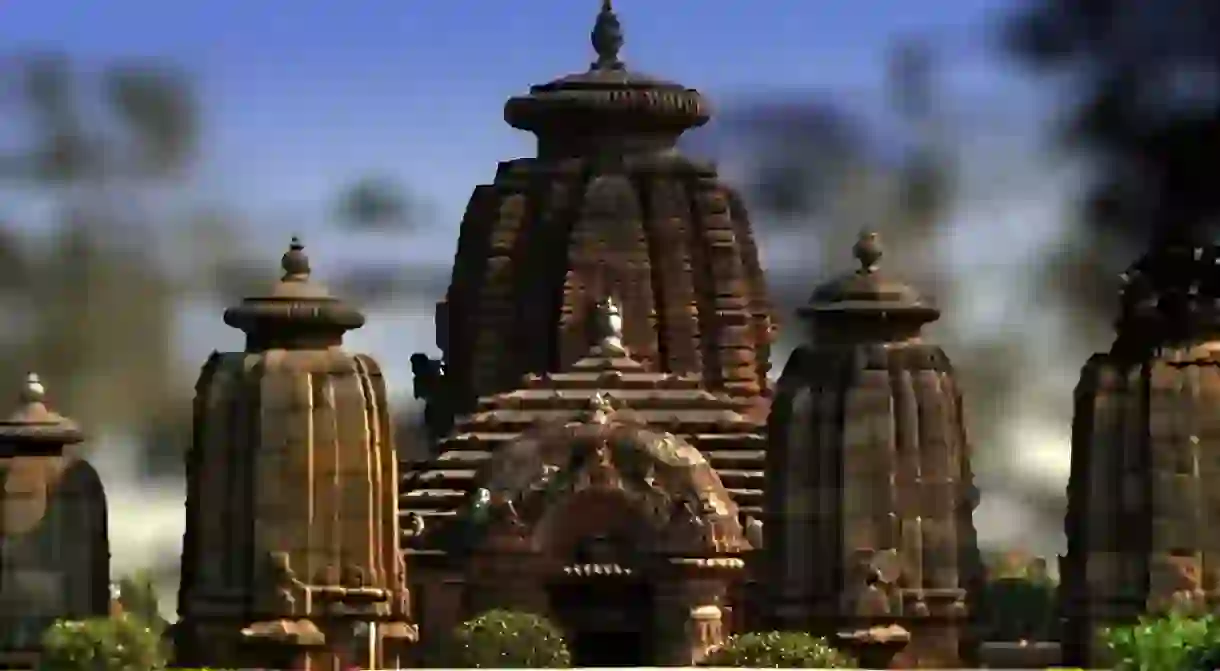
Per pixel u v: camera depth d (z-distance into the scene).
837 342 125.00
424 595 129.50
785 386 125.00
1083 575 121.56
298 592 121.75
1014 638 138.62
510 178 142.00
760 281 141.88
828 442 123.94
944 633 123.38
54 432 125.94
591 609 128.88
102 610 125.81
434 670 122.12
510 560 128.62
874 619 123.00
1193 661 111.12
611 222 140.38
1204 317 122.06
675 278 140.25
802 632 122.38
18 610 125.00
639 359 139.62
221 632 121.94
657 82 142.12
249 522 122.31
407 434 146.25
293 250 124.50
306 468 122.44
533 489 128.88
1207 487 120.81
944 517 123.88
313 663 121.81
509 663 123.38
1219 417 121.00
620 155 141.75
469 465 132.12
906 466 123.75
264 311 123.31
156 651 119.56
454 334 142.12
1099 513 121.44
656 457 129.00
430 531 130.25
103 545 126.25
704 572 128.38
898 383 123.94
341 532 122.50
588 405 131.62
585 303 139.75
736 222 141.62
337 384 123.00
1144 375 121.56
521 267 141.12
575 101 141.25
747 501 131.75
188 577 123.88
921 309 124.69
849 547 123.44
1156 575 120.44
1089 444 121.88
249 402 122.75
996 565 140.75
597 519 129.00
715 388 140.38
